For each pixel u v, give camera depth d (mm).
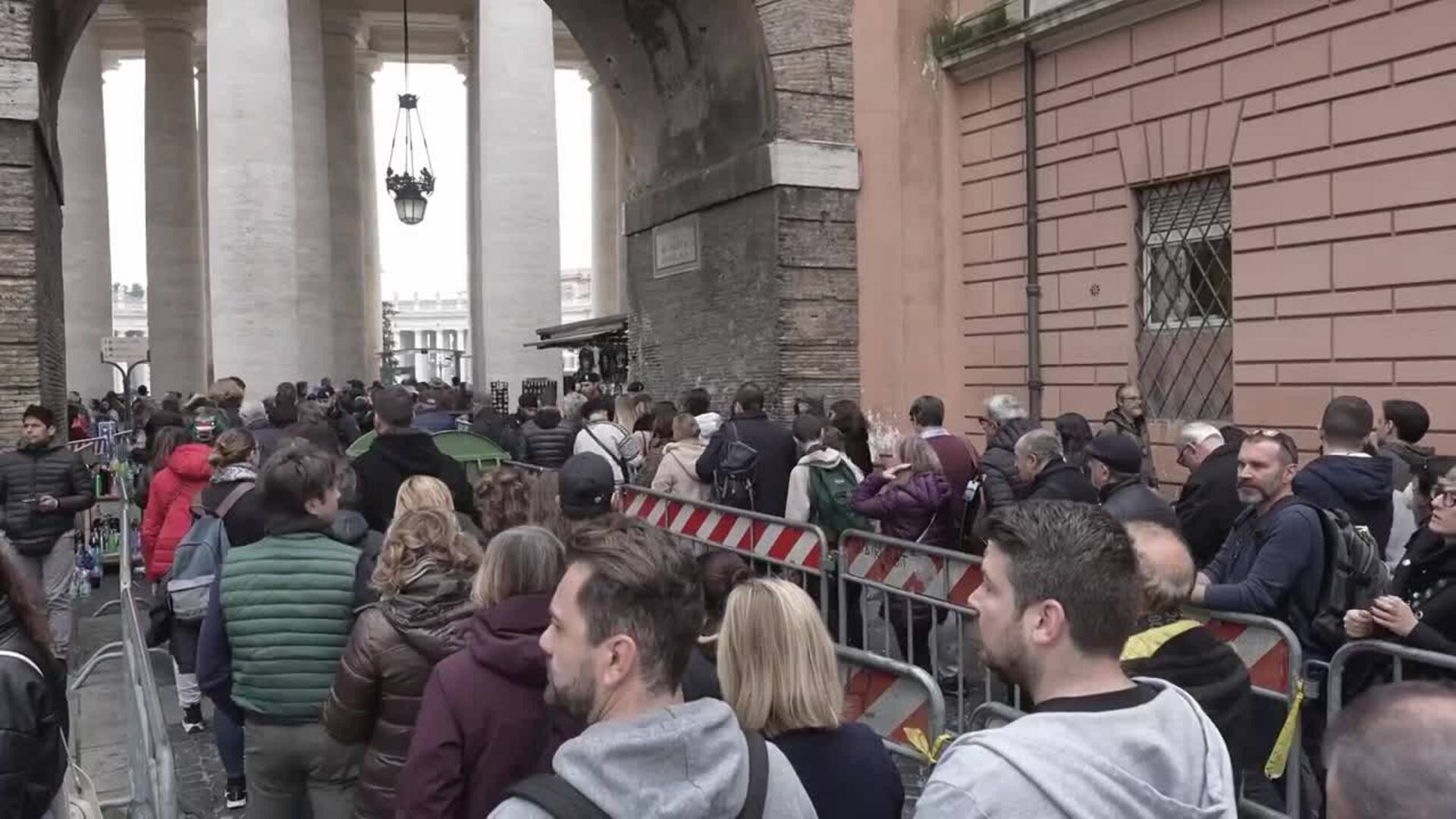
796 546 7465
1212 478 5871
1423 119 8000
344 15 34875
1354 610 4254
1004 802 1736
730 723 1918
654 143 14633
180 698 6855
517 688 2979
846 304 12297
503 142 23188
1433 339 7957
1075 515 2076
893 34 12633
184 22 34125
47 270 10539
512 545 3070
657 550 2074
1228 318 9773
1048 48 11602
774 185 11914
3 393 9406
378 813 3439
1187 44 9984
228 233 21375
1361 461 5137
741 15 12086
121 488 9078
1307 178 8898
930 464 7098
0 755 2707
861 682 4660
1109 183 10906
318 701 3961
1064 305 11500
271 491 4117
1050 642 1993
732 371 12758
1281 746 4082
